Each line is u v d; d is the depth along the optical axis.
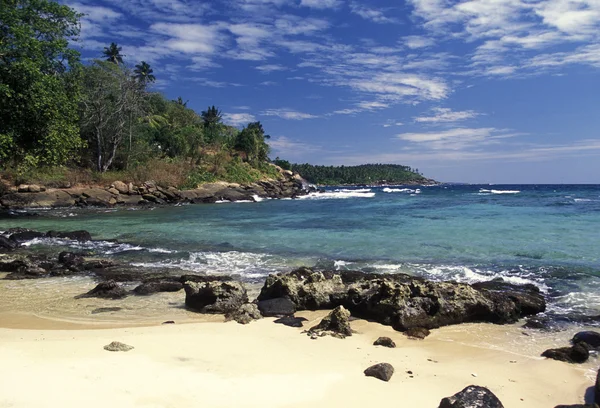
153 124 68.81
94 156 52.59
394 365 6.70
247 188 61.72
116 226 25.44
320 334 8.13
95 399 4.81
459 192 76.44
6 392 4.78
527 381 6.21
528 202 42.38
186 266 14.41
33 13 28.69
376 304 9.20
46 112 26.19
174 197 48.81
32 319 9.05
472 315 9.17
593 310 9.56
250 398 5.23
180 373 5.89
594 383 6.16
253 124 86.12
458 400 4.84
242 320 8.92
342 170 197.12
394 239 19.05
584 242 17.33
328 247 17.50
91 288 11.71
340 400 5.34
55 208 39.50
